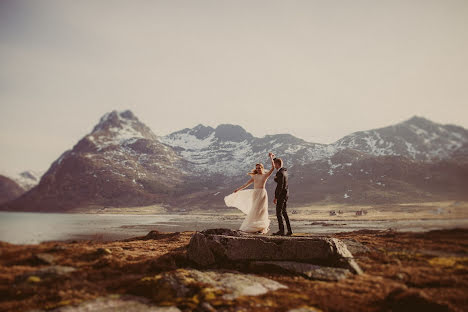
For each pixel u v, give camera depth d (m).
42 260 6.57
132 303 4.62
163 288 5.06
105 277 5.91
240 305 4.40
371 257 6.96
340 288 5.23
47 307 4.44
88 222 53.41
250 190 9.13
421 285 5.15
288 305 4.42
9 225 27.81
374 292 5.00
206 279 5.62
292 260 6.82
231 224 44.38
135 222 57.97
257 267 6.64
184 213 114.38
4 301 4.80
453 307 4.17
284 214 8.26
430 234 6.75
